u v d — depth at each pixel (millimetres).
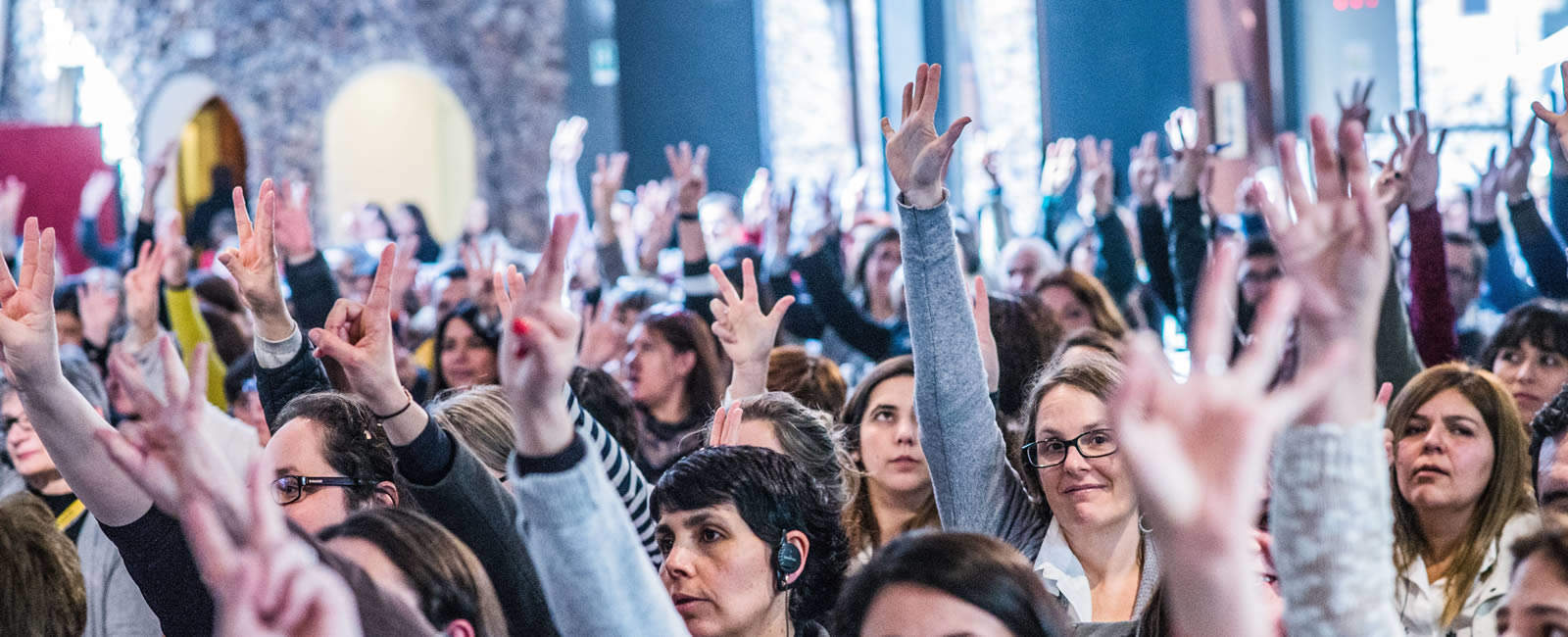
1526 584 1411
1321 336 1119
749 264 2861
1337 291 1116
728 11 12078
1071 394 2293
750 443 2492
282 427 2125
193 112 12523
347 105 12781
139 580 1686
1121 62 9945
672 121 12219
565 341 1277
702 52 12148
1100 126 10008
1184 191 4191
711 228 8180
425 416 1778
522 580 1802
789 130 11938
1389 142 9797
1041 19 10156
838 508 2172
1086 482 2246
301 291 3242
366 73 12438
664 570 1936
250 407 3514
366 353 1768
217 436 2736
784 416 2529
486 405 2404
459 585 1480
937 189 2293
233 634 915
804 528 1970
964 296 2318
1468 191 6445
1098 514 2240
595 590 1315
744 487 1934
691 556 1921
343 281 6852
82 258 8562
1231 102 8258
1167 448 928
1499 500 2502
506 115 12844
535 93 12805
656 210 5422
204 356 1115
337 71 12352
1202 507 929
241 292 2404
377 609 1312
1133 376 936
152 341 3633
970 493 2328
